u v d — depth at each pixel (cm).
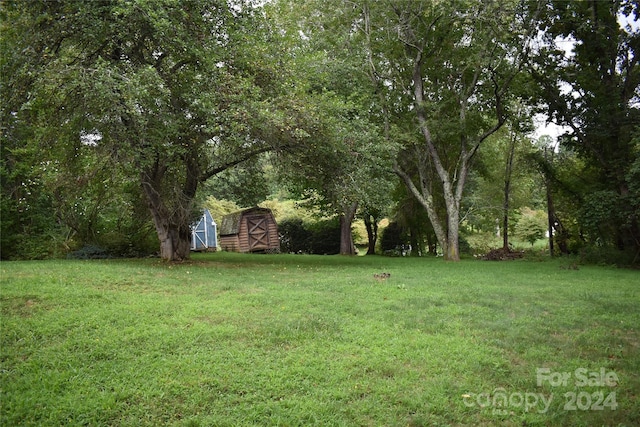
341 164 1528
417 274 1368
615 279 1315
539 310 854
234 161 1658
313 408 458
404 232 3150
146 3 1188
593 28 1925
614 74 2019
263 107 1281
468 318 778
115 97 1137
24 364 548
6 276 959
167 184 1594
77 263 1352
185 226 1694
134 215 1858
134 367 544
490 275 1379
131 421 435
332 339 654
